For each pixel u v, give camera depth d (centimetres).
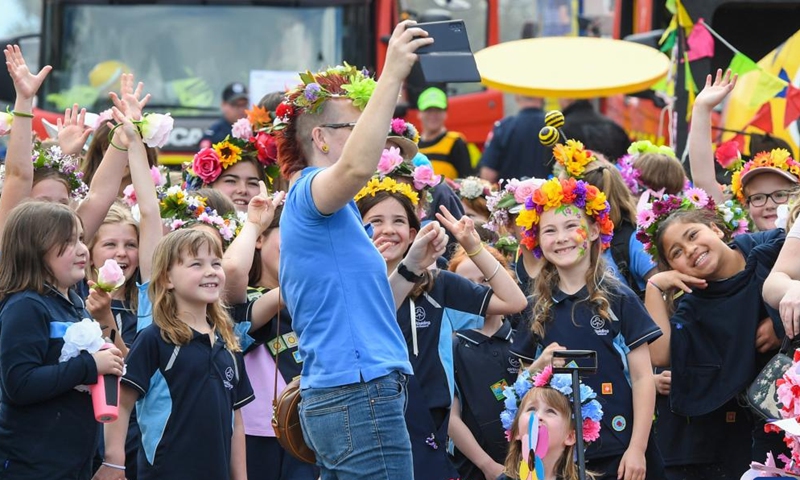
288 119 1246
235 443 1455
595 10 4156
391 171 1697
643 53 2961
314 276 1173
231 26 3200
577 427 1307
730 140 2592
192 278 1412
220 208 1700
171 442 1385
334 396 1160
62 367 1283
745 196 1809
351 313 1170
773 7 3064
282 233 1200
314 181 1167
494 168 3000
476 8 3669
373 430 1157
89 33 3191
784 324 1394
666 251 1603
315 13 3219
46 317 1307
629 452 1472
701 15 2777
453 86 3669
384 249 1507
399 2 3319
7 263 1323
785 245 1471
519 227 1708
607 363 1512
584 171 1827
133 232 1616
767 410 1454
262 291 1591
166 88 3177
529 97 2997
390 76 1130
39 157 1664
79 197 1717
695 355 1579
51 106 3161
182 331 1407
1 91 2830
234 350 1450
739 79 2714
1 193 1617
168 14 3206
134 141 1554
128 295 1627
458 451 1652
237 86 3047
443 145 3014
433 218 1939
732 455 1597
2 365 1290
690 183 2208
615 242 1819
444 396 1512
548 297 1552
